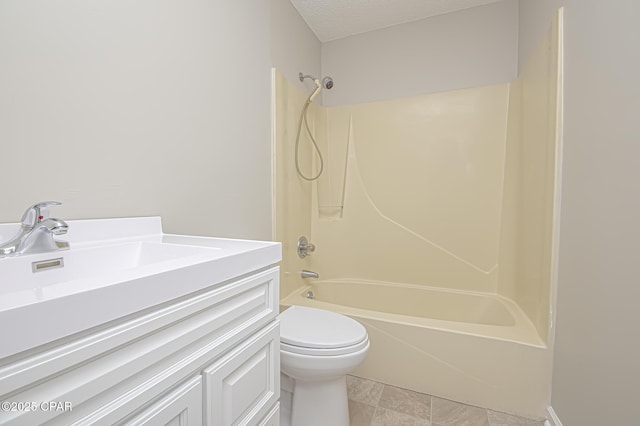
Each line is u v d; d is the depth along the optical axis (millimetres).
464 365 1342
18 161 655
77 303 360
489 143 1954
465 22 2061
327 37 2389
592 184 926
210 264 565
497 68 1986
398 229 2195
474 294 1966
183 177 1095
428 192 2115
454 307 2002
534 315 1409
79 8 757
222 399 602
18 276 592
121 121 869
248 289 695
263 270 769
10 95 638
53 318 337
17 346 306
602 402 846
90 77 787
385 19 2170
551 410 1192
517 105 1758
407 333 1436
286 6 1884
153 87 969
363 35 2340
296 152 1970
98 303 383
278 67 1785
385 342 1477
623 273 766
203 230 1189
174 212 1058
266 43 1646
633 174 735
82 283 400
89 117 787
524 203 1598
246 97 1464
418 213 2143
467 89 2010
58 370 347
